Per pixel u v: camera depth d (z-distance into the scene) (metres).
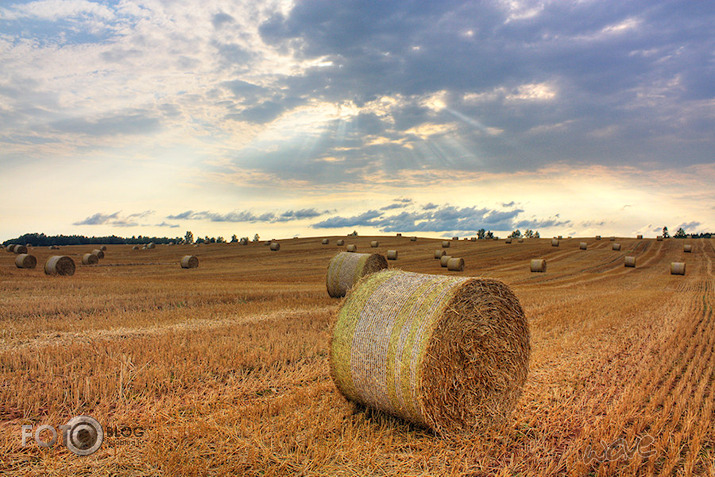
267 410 5.79
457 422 5.51
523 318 6.42
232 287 21.20
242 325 11.59
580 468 4.44
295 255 47.88
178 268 36.09
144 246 59.69
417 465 4.64
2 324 11.26
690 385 6.83
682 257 46.22
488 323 5.96
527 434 5.48
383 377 5.61
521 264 40.22
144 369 7.23
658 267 39.47
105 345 8.92
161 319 12.41
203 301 16.05
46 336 10.12
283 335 10.24
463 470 4.52
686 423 5.39
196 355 8.34
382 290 6.24
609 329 12.14
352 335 6.05
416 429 5.62
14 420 5.45
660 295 21.14
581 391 6.95
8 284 19.33
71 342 9.48
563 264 40.81
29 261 31.25
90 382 6.64
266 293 18.59
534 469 4.55
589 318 13.79
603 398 6.61
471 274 33.12
